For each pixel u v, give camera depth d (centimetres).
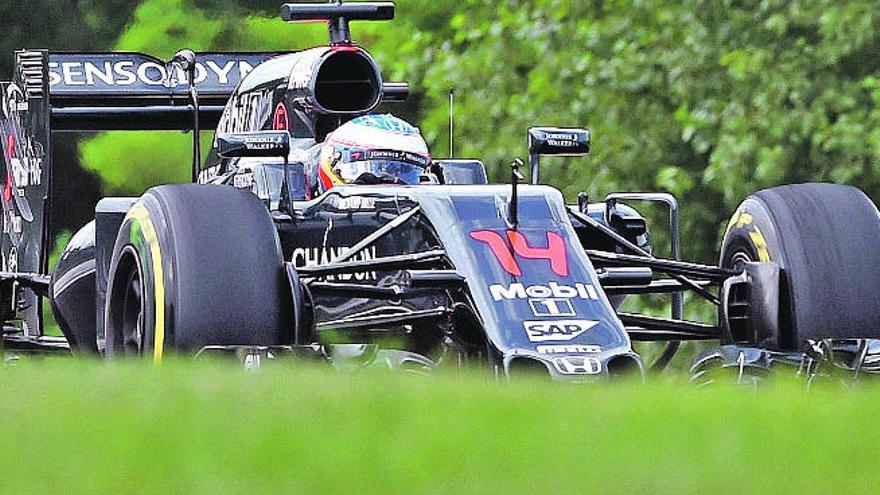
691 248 7012
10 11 9400
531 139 3125
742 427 1514
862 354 2497
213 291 2566
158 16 8688
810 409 1636
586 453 1370
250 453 1357
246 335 2567
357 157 3128
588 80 6938
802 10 6475
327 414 1552
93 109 3956
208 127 4072
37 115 3538
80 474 1289
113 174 8662
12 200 3762
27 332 3734
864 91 6612
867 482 1272
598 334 2486
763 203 2836
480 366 2555
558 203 2733
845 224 2756
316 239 3002
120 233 2753
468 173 3438
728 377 2575
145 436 1438
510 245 2631
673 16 6862
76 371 1989
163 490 1241
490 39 7425
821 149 6550
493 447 1389
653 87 6938
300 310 2586
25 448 1389
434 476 1277
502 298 2533
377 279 2972
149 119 4003
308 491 1232
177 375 1930
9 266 3803
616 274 2697
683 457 1357
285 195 2945
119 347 2778
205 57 4116
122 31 9319
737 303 2803
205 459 1334
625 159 6962
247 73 3694
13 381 1834
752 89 6612
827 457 1364
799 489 1249
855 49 6425
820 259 2719
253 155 2875
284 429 1469
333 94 3353
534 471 1296
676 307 3216
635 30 6988
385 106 8331
